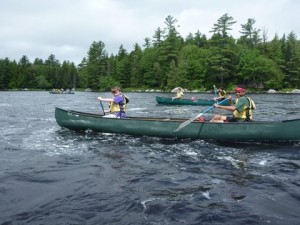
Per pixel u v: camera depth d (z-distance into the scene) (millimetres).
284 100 31250
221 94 20297
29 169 6406
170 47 68438
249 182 5598
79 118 10297
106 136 9734
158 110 19828
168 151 7902
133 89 69812
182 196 4992
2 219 4277
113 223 4160
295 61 59062
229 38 59188
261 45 67375
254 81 58469
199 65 61469
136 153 7727
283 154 7527
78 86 95562
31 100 35000
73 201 4832
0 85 91750
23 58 117562
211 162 6918
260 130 8438
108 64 80188
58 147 8367
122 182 5648
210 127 8734
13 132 10758
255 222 4152
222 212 4422
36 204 4734
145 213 4430
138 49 81312
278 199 4852
